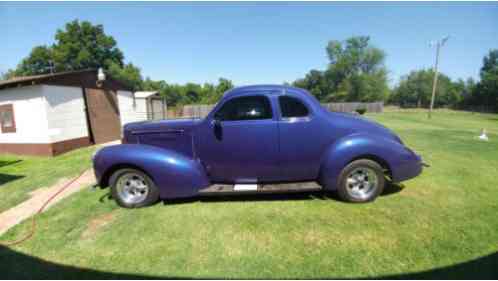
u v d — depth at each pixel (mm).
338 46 49031
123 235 2787
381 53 46219
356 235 2648
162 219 3121
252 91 3367
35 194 4234
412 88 51000
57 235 2832
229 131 3336
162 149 3479
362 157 3338
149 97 17109
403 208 3229
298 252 2400
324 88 52375
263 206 3414
